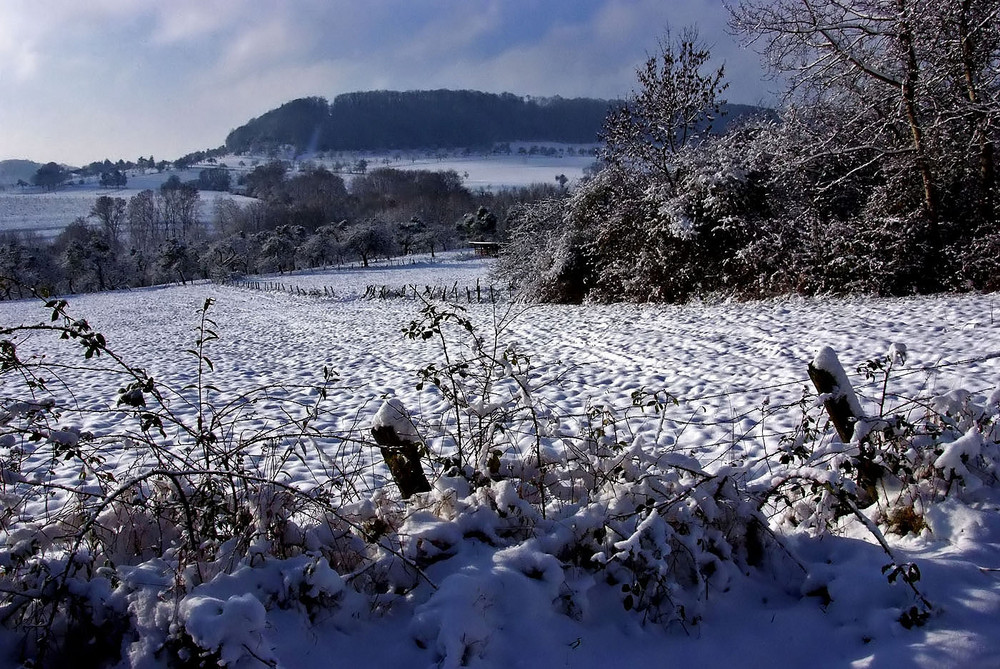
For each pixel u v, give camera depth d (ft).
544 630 9.12
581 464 12.69
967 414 13.06
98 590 9.11
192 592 9.01
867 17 52.60
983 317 37.27
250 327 89.71
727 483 11.60
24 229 480.64
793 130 65.00
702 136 73.87
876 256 56.75
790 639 9.48
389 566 10.33
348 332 71.10
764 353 35.70
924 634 9.05
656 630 9.64
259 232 331.77
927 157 53.67
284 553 10.43
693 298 69.21
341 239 287.28
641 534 10.08
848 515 12.42
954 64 53.31
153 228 436.76
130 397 11.71
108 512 11.48
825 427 14.01
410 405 30.45
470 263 232.32
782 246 62.85
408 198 445.78
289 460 21.81
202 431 12.54
